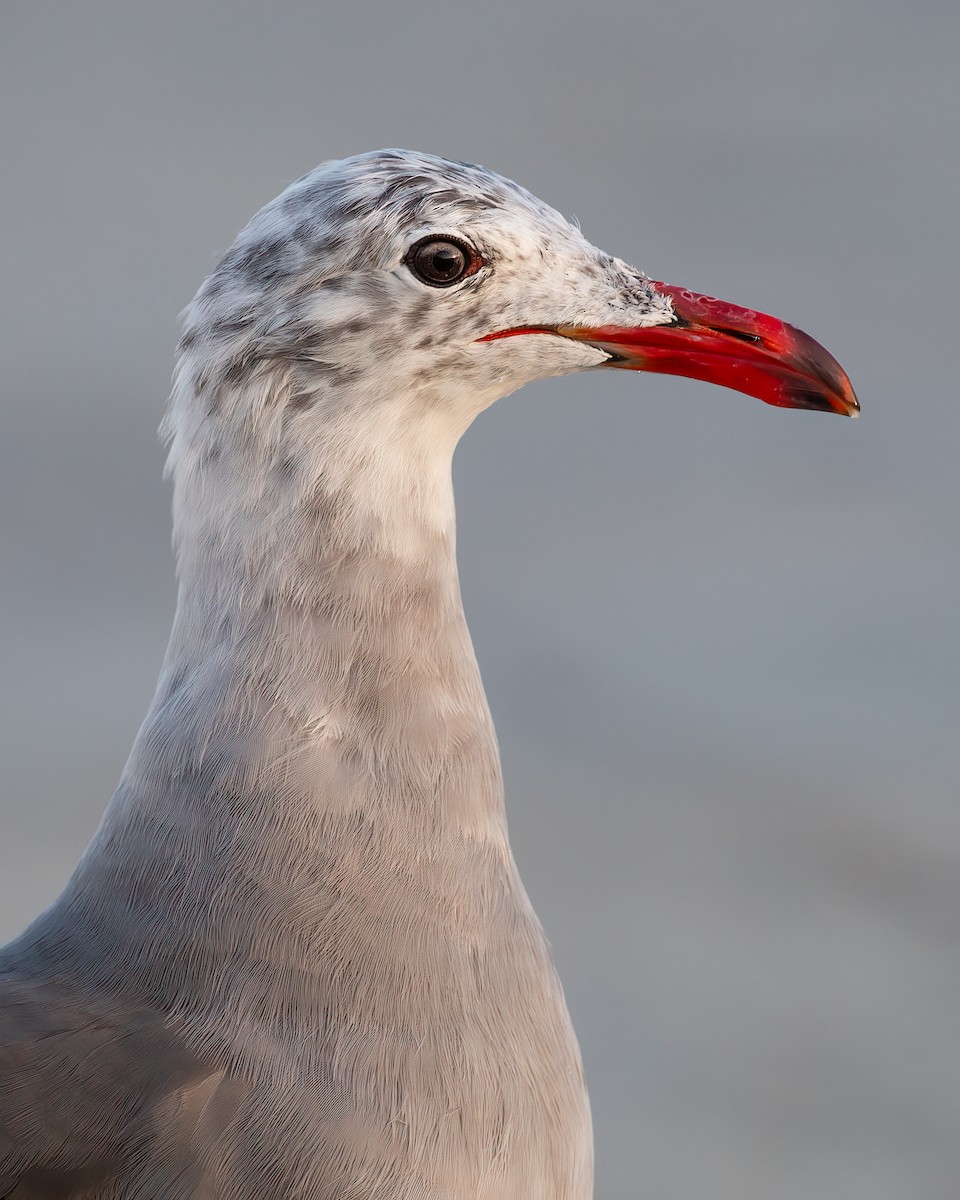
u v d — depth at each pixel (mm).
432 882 2898
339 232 2906
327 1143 2875
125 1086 2875
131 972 2889
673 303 2936
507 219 2918
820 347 2943
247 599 2902
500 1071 2893
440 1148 2883
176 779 2896
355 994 2887
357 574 2904
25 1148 2869
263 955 2887
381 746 2900
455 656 2912
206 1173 2871
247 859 2891
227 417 2906
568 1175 2904
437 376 2916
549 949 2916
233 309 2906
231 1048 2879
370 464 2906
